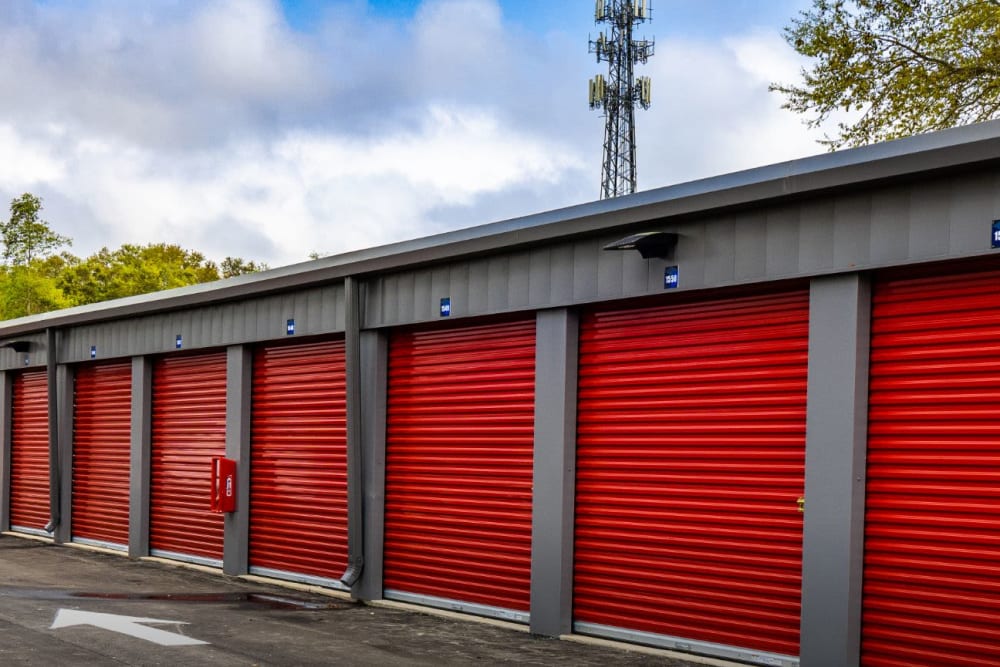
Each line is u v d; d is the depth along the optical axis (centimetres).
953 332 763
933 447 767
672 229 941
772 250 859
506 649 956
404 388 1262
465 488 1173
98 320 1862
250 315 1509
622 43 5984
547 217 1051
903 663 773
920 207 759
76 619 1028
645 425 985
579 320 1055
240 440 1516
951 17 1723
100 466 1881
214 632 995
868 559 799
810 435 828
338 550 1351
